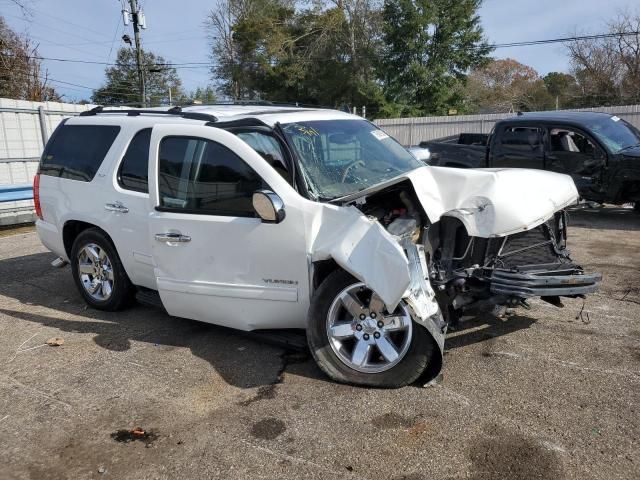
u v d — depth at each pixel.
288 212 3.78
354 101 37.88
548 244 4.08
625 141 9.16
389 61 34.78
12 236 9.58
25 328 5.00
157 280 4.42
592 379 3.70
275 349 4.35
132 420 3.42
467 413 3.33
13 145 11.70
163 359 4.25
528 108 44.12
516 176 4.10
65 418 3.47
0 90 31.41
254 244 3.91
